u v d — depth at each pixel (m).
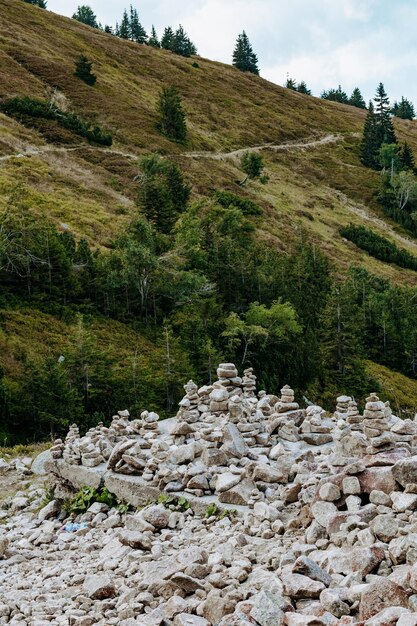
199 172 110.25
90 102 115.50
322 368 56.03
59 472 14.20
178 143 119.00
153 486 12.21
